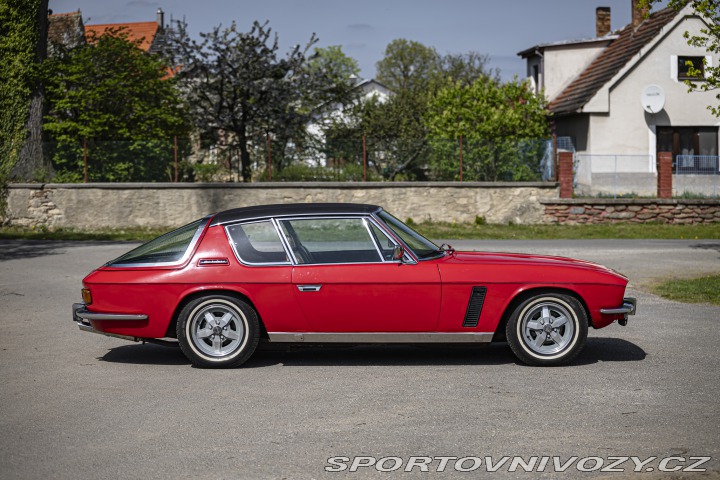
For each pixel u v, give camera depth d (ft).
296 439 16.70
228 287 23.15
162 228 78.28
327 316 23.11
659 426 17.33
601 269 23.80
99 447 16.31
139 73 83.71
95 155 79.51
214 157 82.07
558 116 99.09
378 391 20.67
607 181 90.94
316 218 23.58
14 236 72.38
